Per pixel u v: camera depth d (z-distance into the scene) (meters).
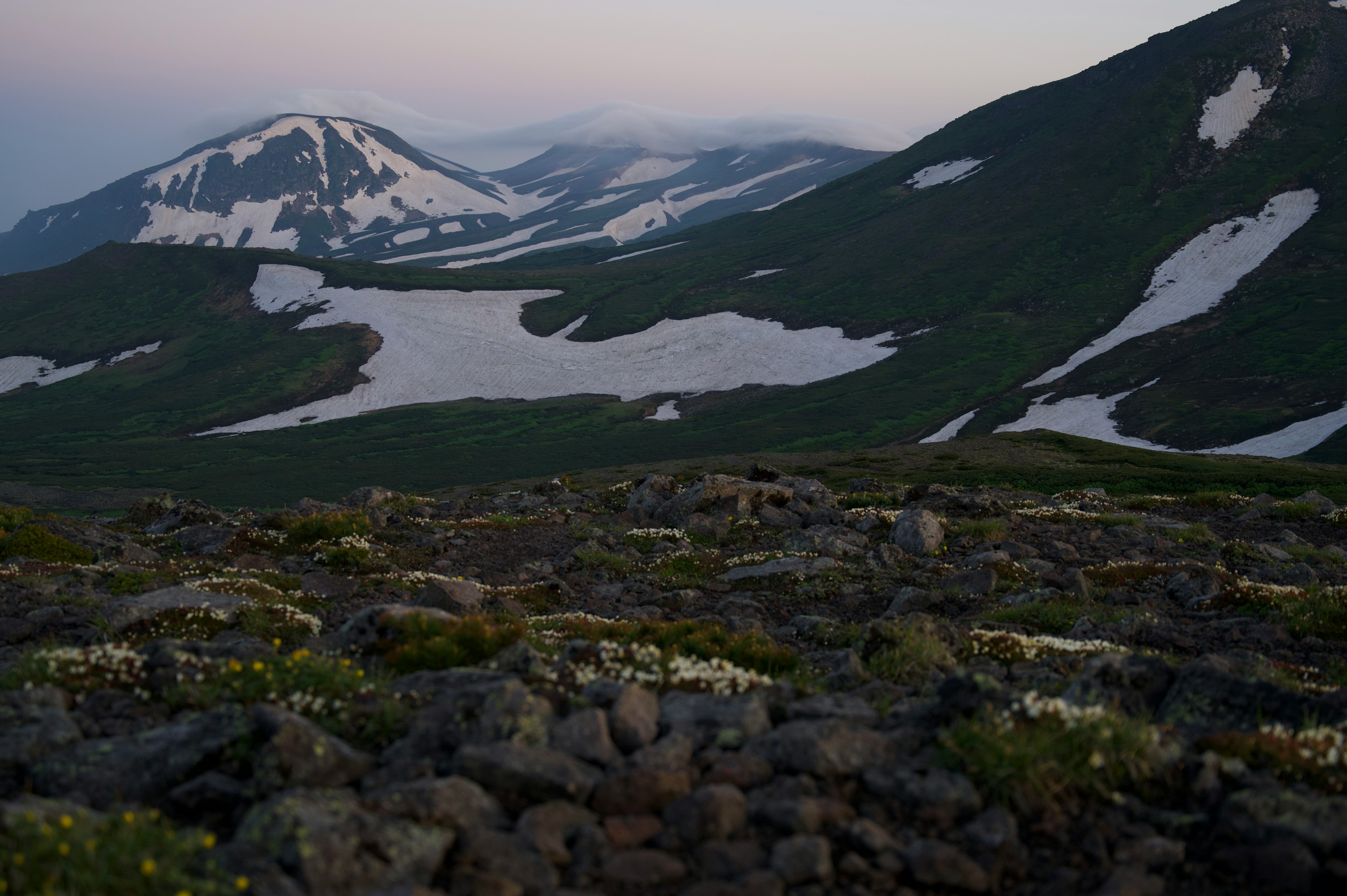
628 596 19.97
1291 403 150.62
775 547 26.89
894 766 6.70
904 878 5.52
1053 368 196.25
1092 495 45.34
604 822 5.94
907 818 6.12
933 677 10.35
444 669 8.93
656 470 111.12
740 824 5.96
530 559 24.64
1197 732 7.71
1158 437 149.50
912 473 88.38
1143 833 5.96
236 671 8.16
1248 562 25.42
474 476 167.62
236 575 18.27
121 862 4.99
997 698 7.32
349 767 6.49
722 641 11.99
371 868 5.18
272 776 6.14
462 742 6.90
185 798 6.08
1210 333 194.38
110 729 7.28
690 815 5.95
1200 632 15.11
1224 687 8.09
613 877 5.44
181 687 7.89
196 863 5.18
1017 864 5.68
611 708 7.28
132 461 182.75
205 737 6.75
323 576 18.78
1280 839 5.60
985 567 20.94
